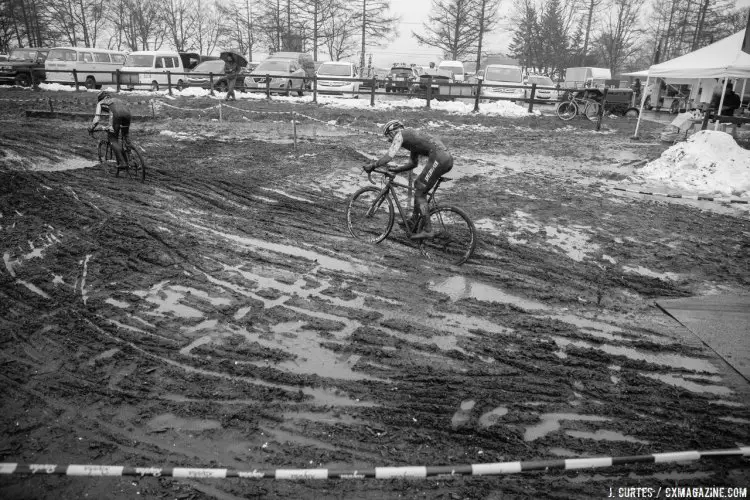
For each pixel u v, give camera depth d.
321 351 4.09
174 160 10.59
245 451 3.04
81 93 21.97
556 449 3.13
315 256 5.99
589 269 5.92
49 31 43.78
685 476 2.96
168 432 3.17
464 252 6.23
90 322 4.36
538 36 47.00
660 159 11.61
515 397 3.62
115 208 7.25
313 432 3.21
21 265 5.38
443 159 5.70
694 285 5.59
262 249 6.11
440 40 47.56
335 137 14.16
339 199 8.23
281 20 45.34
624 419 3.43
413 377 3.80
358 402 3.51
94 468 2.50
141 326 4.33
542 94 26.25
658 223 7.70
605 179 10.65
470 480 2.89
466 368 3.94
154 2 46.81
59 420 3.24
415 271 5.70
